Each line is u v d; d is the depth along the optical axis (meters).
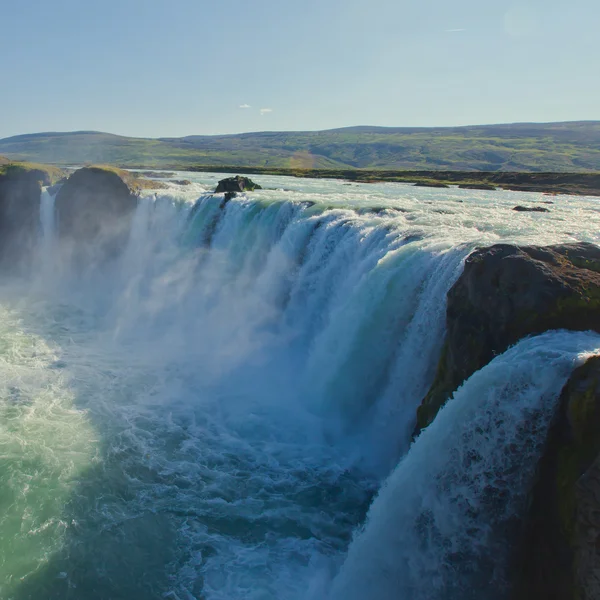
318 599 11.15
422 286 15.98
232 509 13.62
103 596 11.02
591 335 10.06
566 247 12.73
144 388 20.20
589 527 7.12
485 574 9.31
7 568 11.44
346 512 13.66
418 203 33.72
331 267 22.05
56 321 28.34
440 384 12.95
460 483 9.96
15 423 16.88
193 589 11.29
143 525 12.92
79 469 14.77
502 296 11.41
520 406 9.21
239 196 31.30
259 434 17.09
